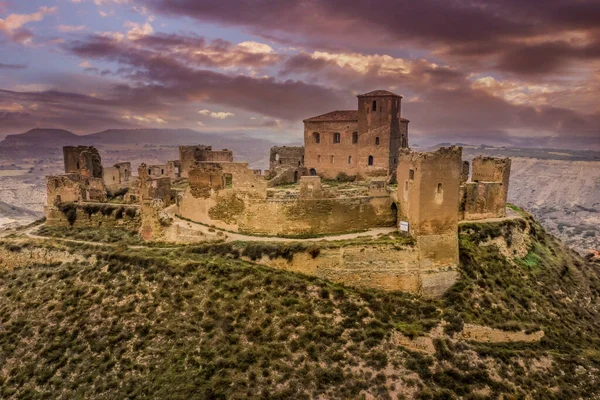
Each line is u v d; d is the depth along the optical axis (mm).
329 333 38219
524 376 37094
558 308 49250
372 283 45594
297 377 34562
